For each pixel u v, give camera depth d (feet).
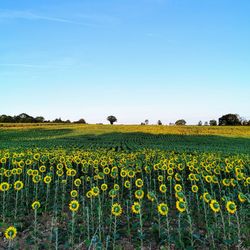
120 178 48.42
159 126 287.89
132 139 186.39
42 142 152.35
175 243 23.35
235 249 23.59
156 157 69.46
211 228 25.81
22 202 33.37
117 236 23.65
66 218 29.71
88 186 42.45
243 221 28.14
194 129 258.57
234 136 213.05
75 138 189.88
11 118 452.76
